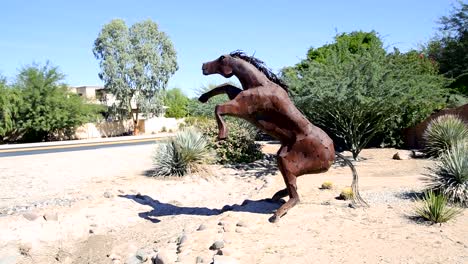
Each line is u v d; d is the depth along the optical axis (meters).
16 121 36.84
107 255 7.07
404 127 19.67
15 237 7.57
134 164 16.36
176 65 53.28
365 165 14.80
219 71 7.54
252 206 8.22
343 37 25.17
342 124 15.78
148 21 51.41
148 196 10.70
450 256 5.47
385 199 8.61
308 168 7.38
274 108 7.26
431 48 29.52
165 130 53.50
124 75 50.16
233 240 6.24
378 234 6.42
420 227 6.72
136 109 52.09
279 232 6.65
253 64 7.46
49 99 37.59
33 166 16.12
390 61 15.15
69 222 8.41
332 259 5.50
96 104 44.69
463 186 8.11
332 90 14.03
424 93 14.47
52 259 7.14
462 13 27.28
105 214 9.03
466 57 25.86
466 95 23.52
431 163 14.02
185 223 8.31
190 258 5.74
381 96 14.12
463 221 7.00
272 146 22.50
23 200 10.00
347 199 8.71
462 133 15.13
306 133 7.32
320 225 6.94
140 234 7.98
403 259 5.43
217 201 10.32
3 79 37.16
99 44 49.91
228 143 16.00
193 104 24.20
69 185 11.92
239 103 7.19
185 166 13.35
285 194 8.37
